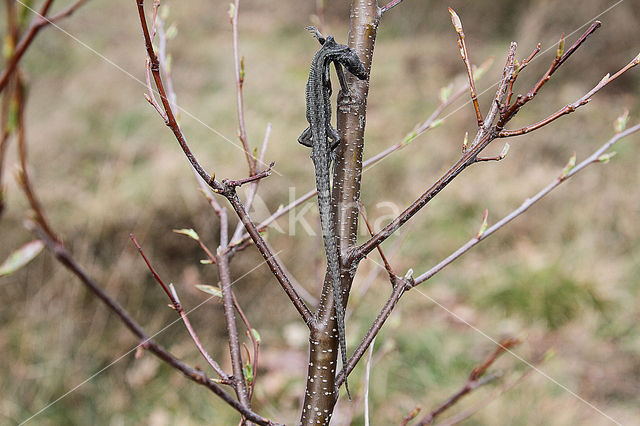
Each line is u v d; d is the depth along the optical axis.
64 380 4.41
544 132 7.64
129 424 4.25
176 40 10.36
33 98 7.88
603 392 4.38
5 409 4.18
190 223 5.40
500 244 6.13
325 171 1.21
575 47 1.09
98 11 10.64
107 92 8.12
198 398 4.46
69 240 5.10
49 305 4.75
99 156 6.59
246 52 10.43
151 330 4.80
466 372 4.52
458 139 7.83
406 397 4.30
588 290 5.19
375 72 10.03
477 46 10.22
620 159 7.05
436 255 5.92
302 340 4.97
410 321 5.07
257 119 7.86
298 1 12.51
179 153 6.70
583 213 6.27
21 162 0.89
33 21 1.04
